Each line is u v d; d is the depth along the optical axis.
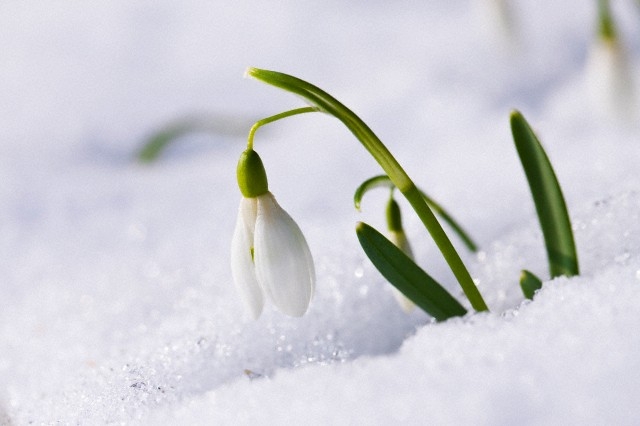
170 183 0.71
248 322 0.47
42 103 0.87
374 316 0.48
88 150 0.82
